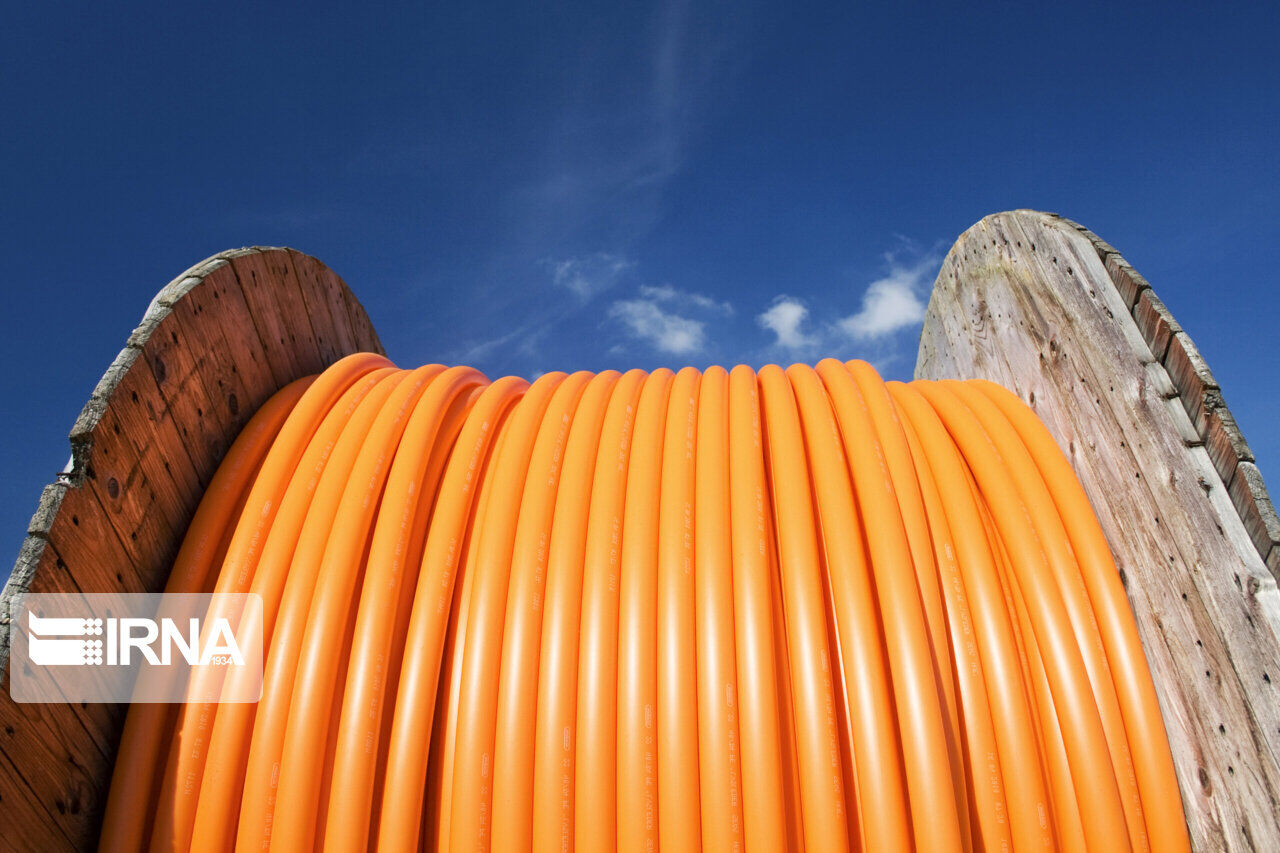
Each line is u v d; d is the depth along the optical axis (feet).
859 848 7.52
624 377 11.34
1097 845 7.47
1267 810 7.36
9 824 6.73
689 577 8.34
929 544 8.59
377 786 8.01
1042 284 10.77
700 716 7.64
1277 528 7.20
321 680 7.98
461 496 9.42
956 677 8.07
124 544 8.27
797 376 10.85
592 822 7.43
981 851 7.48
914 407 10.53
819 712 7.45
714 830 7.23
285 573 8.68
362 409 10.25
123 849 7.54
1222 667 7.88
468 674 8.07
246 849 7.50
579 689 7.97
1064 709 8.02
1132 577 9.34
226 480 9.61
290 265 11.63
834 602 8.10
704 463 9.29
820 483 8.95
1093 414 9.80
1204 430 8.03
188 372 9.27
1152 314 8.59
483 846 7.46
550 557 8.74
